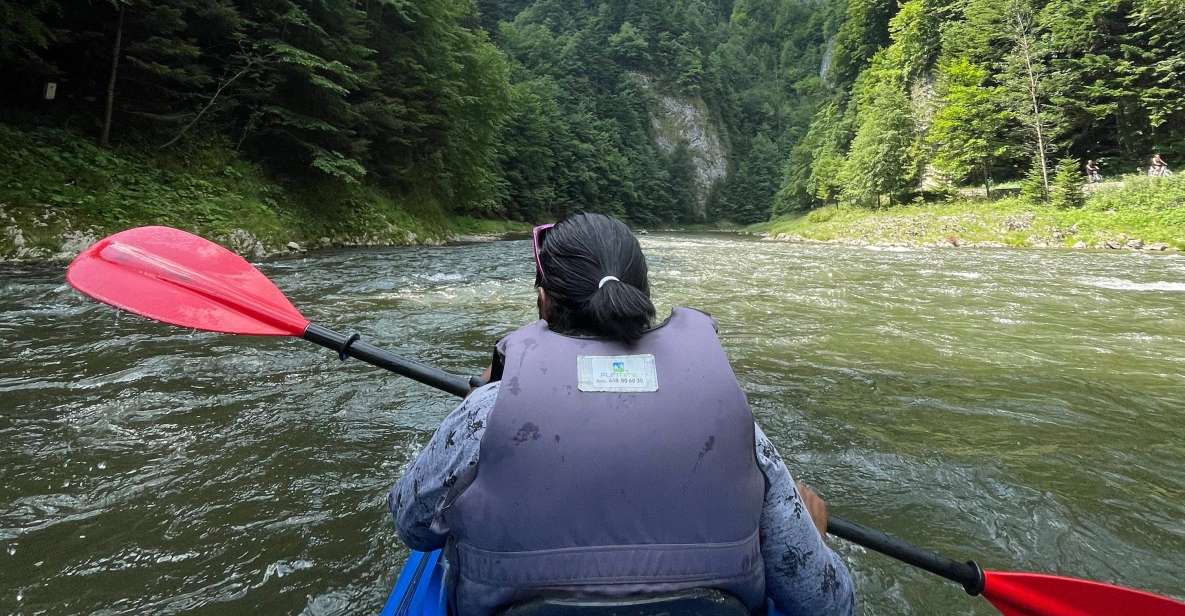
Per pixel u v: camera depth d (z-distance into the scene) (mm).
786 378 3547
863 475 2297
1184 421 2893
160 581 1579
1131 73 22484
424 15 17609
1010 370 3762
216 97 12328
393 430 2629
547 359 827
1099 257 12750
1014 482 2240
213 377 3248
